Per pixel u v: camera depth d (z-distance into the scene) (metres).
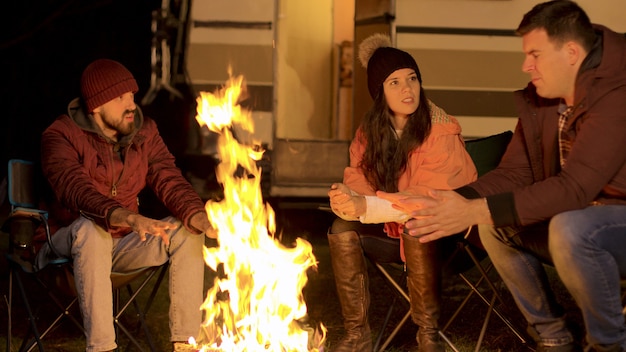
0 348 3.96
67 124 3.61
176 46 7.64
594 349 2.86
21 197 3.55
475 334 4.18
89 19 13.50
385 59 3.49
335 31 8.92
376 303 4.98
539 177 3.10
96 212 3.32
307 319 4.16
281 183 7.67
